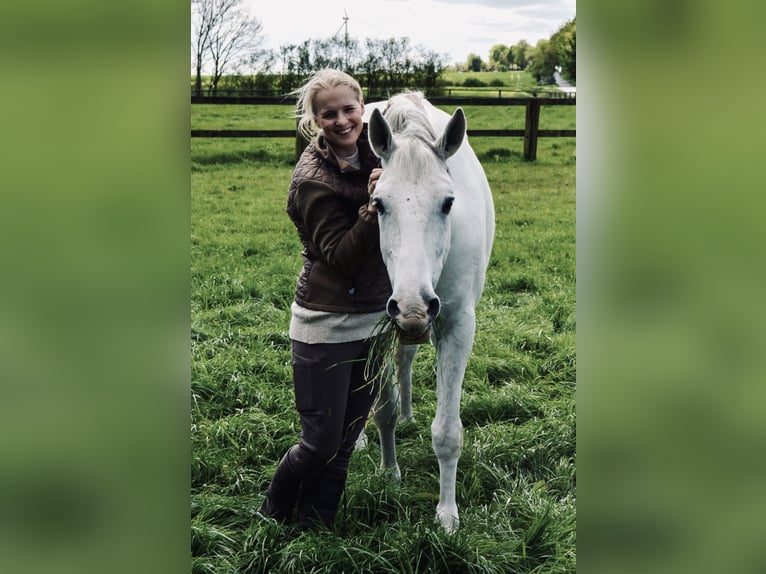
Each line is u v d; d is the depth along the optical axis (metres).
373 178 2.18
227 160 11.82
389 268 2.11
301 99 2.43
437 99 10.41
